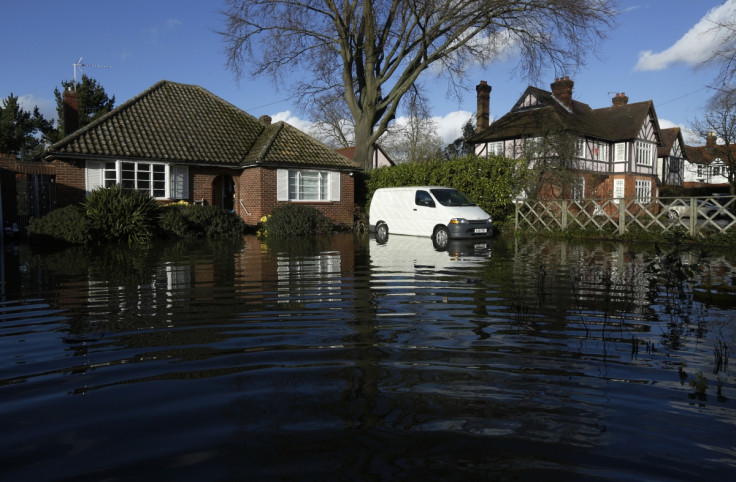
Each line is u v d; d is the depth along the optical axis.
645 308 5.57
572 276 8.00
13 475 2.14
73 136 18.02
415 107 25.91
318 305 5.74
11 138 34.38
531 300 6.02
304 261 10.12
